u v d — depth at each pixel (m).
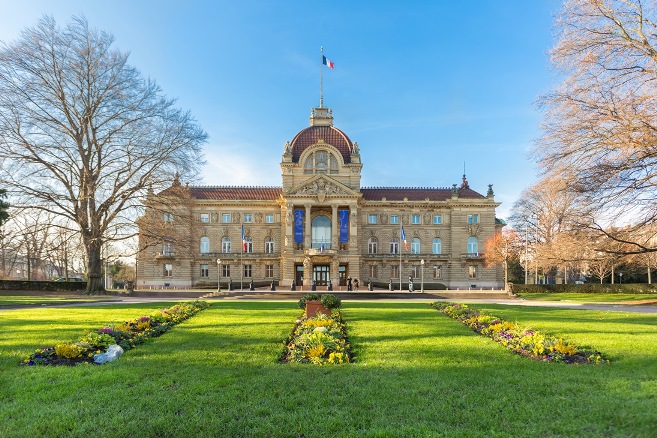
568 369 12.88
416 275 90.25
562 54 35.56
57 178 50.16
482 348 16.17
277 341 17.77
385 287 86.81
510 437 8.02
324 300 25.45
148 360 14.16
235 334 19.59
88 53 49.31
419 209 91.56
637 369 12.72
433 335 19.42
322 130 92.75
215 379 11.76
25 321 24.19
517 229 88.31
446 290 79.69
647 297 55.44
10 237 52.66
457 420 8.89
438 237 91.50
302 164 87.25
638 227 39.16
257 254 88.06
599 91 34.72
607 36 34.94
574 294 64.44
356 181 87.12
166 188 53.78
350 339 18.47
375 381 11.57
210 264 88.56
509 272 106.31
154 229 54.66
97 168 51.59
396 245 91.12
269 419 8.95
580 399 9.95
